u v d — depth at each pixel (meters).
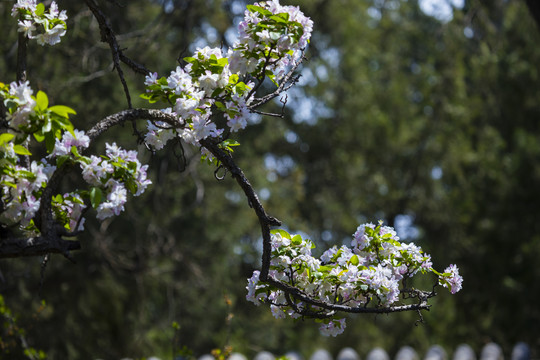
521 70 13.48
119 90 9.07
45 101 2.12
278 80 2.83
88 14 6.89
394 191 16.70
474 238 13.30
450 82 15.66
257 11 2.62
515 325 12.38
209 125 2.55
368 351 14.47
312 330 14.84
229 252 12.52
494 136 14.12
